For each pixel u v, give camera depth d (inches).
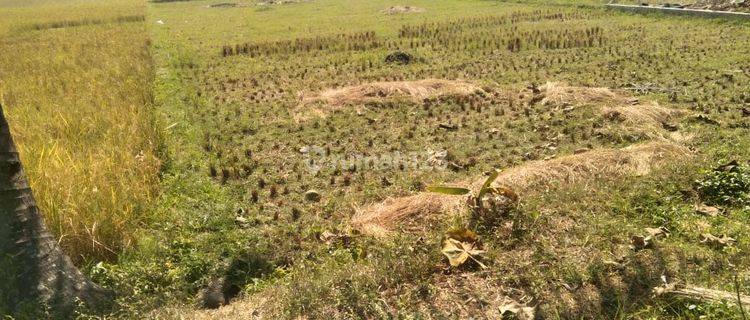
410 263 178.5
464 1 1133.1
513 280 172.6
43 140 295.9
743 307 143.1
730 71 418.0
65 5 1770.4
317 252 201.8
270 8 1219.9
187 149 310.2
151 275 187.5
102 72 510.9
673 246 182.5
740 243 181.6
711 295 149.7
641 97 366.6
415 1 1191.6
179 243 209.8
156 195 251.4
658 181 229.8
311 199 247.3
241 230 220.5
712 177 227.0
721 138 283.1
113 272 186.7
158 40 757.9
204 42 732.7
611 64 480.1
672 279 165.9
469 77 466.3
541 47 581.0
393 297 167.5
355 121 350.9
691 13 676.7
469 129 327.6
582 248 185.9
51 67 554.6
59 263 163.9
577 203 216.2
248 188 262.2
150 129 319.9
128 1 1774.1
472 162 276.8
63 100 405.4
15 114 358.6
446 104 377.4
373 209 229.3
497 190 212.1
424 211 218.2
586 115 331.3
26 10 1535.4
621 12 797.9
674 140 283.4
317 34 773.9
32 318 152.9
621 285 165.2
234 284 188.2
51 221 200.8
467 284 172.7
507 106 367.9
